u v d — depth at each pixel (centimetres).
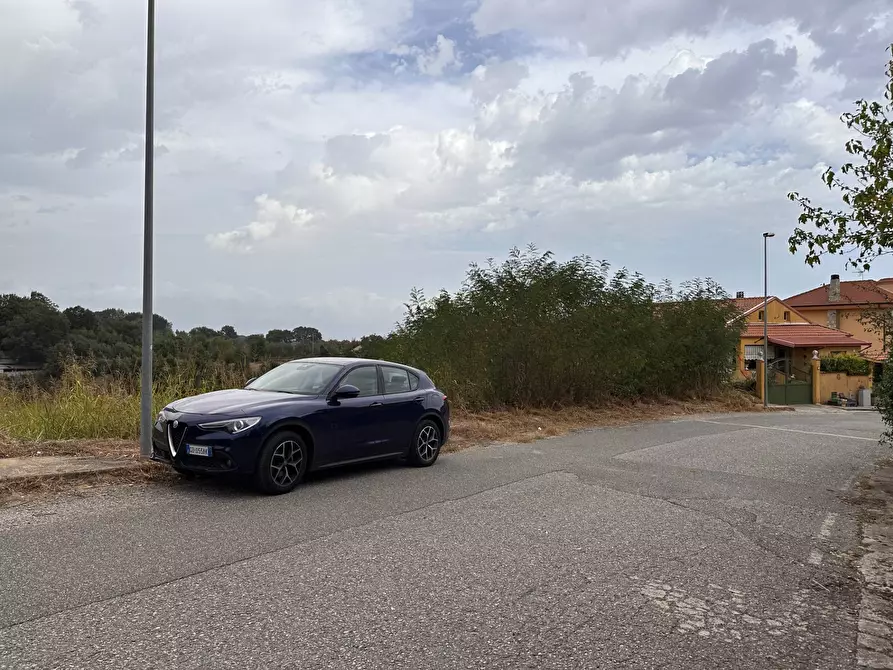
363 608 433
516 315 1683
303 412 779
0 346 1845
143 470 782
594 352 1827
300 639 384
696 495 837
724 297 2497
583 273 1827
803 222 769
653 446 1275
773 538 658
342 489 788
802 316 4847
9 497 666
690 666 376
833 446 1415
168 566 495
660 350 2175
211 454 711
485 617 429
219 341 1319
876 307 974
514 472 940
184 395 1156
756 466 1090
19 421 1008
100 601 426
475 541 595
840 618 462
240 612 418
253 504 694
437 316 1684
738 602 482
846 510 802
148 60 856
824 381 3975
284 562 516
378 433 879
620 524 677
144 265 847
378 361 934
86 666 342
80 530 576
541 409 1709
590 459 1084
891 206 700
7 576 463
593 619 434
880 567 584
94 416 1004
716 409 2323
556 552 574
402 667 356
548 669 363
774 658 393
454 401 1578
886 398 986
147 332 842
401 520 655
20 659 346
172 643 372
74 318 2009
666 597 482
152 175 855
